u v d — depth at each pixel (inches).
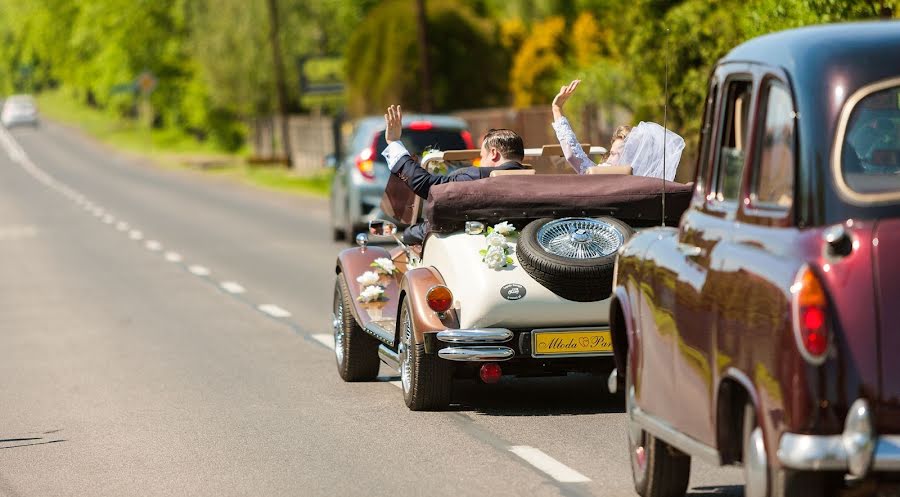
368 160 1801.2
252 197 3253.0
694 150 1608.0
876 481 405.7
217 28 4906.5
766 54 447.2
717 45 1566.2
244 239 2092.8
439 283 717.3
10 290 1541.6
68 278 1643.7
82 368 965.8
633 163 794.2
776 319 400.5
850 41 429.1
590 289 691.4
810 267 395.5
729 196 461.4
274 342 1062.4
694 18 1594.5
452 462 626.5
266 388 850.1
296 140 4579.2
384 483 589.3
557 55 3432.6
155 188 3848.4
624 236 705.0
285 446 672.4
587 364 705.6
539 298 690.8
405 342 753.0
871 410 389.7
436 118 1620.3
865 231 399.9
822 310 390.9
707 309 450.6
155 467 635.5
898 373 390.0
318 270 1610.5
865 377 389.4
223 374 913.5
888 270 394.0
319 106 4845.0
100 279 1615.4
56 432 734.5
